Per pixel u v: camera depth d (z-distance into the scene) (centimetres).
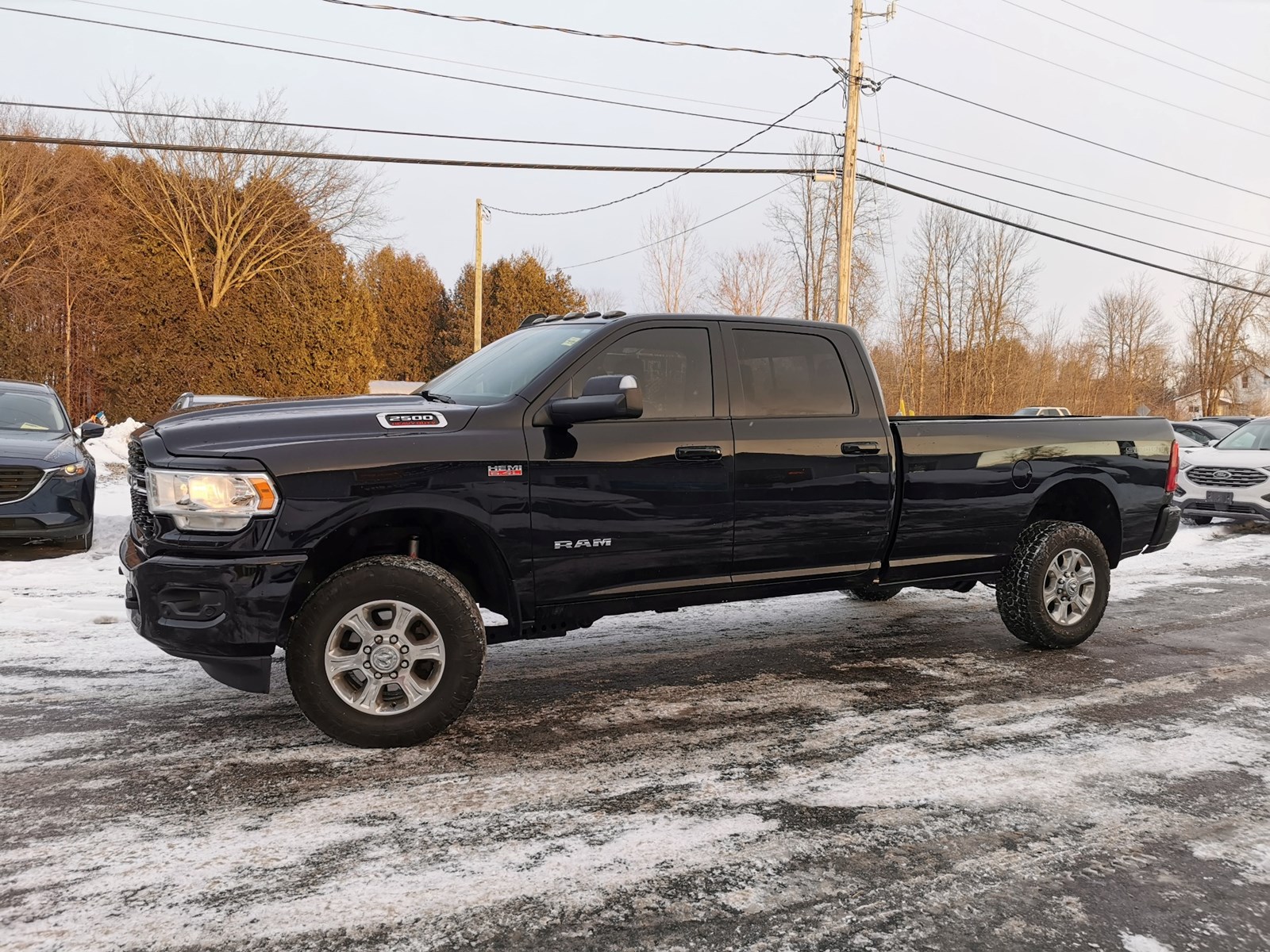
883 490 488
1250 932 248
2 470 801
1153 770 367
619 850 292
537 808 324
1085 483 573
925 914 255
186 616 351
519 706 441
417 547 399
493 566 404
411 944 238
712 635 595
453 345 5478
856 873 278
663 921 250
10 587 700
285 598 354
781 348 473
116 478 1462
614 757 374
